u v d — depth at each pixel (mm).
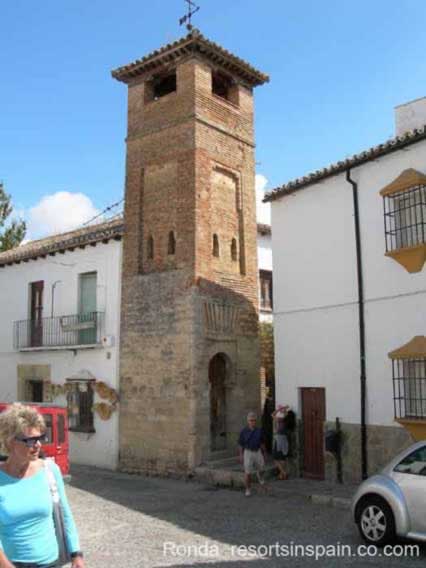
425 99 14531
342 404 13773
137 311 18000
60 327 20516
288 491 13266
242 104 19250
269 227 21281
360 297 13516
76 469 18141
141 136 18609
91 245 19984
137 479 16266
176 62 18031
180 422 16312
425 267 12336
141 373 17594
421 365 12367
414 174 12398
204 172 17359
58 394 20375
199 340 16516
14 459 4320
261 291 21234
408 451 8883
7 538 4164
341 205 14242
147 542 9516
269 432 17875
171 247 17484
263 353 19766
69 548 4473
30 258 22312
